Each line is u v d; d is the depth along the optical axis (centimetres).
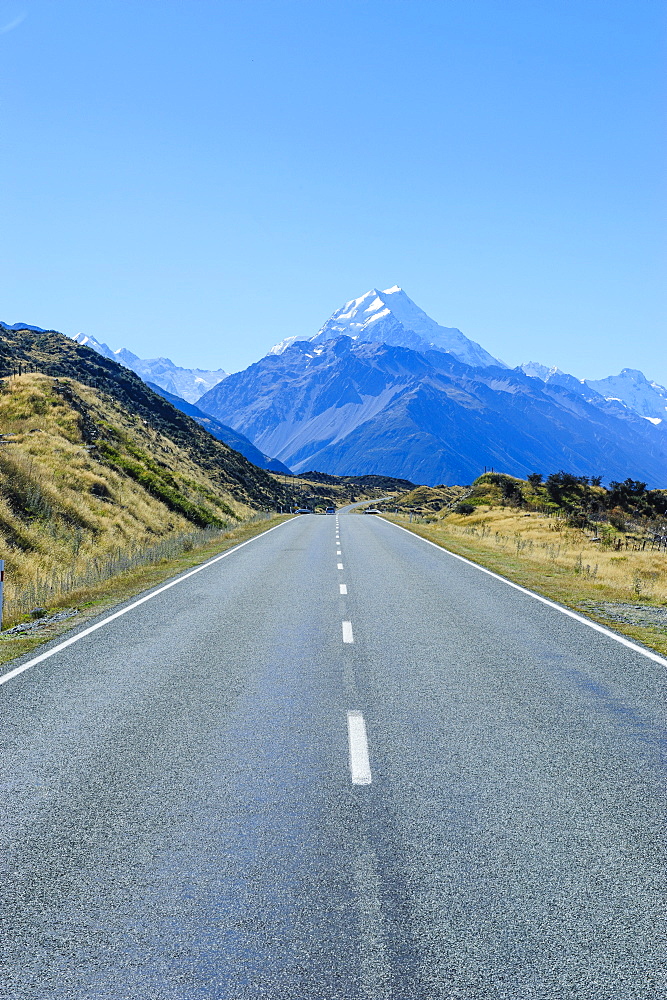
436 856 401
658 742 593
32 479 2748
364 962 309
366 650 942
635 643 990
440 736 607
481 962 309
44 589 1498
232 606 1303
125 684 774
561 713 673
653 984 296
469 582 1647
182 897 360
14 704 700
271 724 639
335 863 393
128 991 293
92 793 489
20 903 356
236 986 295
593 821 446
